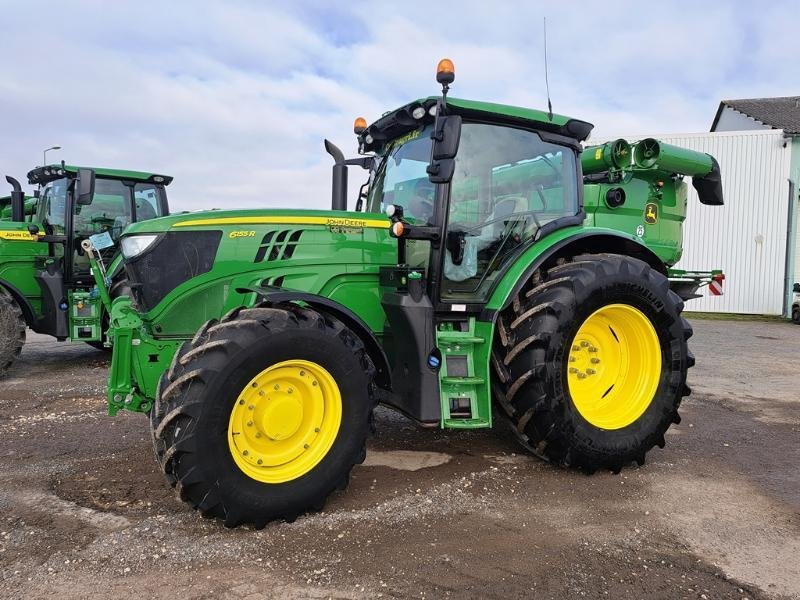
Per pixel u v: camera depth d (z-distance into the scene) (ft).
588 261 12.42
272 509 9.43
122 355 10.48
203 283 11.23
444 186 11.64
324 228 11.77
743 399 19.16
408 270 11.19
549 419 11.51
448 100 11.51
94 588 7.78
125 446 13.64
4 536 9.19
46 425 15.37
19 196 26.76
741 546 9.25
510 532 9.57
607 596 7.84
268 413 9.60
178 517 9.88
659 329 12.82
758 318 47.32
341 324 10.61
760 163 48.37
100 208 25.67
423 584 8.00
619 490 11.43
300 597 7.64
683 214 22.63
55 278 23.72
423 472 12.16
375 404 10.82
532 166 13.25
